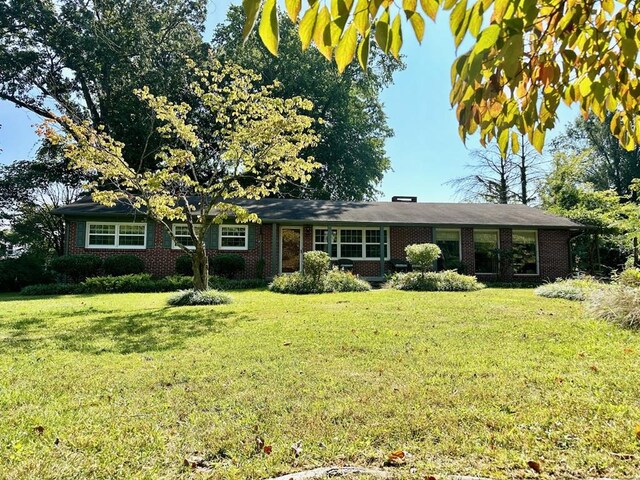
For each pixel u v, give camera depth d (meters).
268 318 7.41
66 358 4.83
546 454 2.46
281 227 17.12
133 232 15.96
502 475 2.24
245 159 10.27
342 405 3.24
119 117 20.78
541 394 3.42
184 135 10.43
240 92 10.41
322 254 12.85
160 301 10.53
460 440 2.65
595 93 1.52
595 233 18.91
